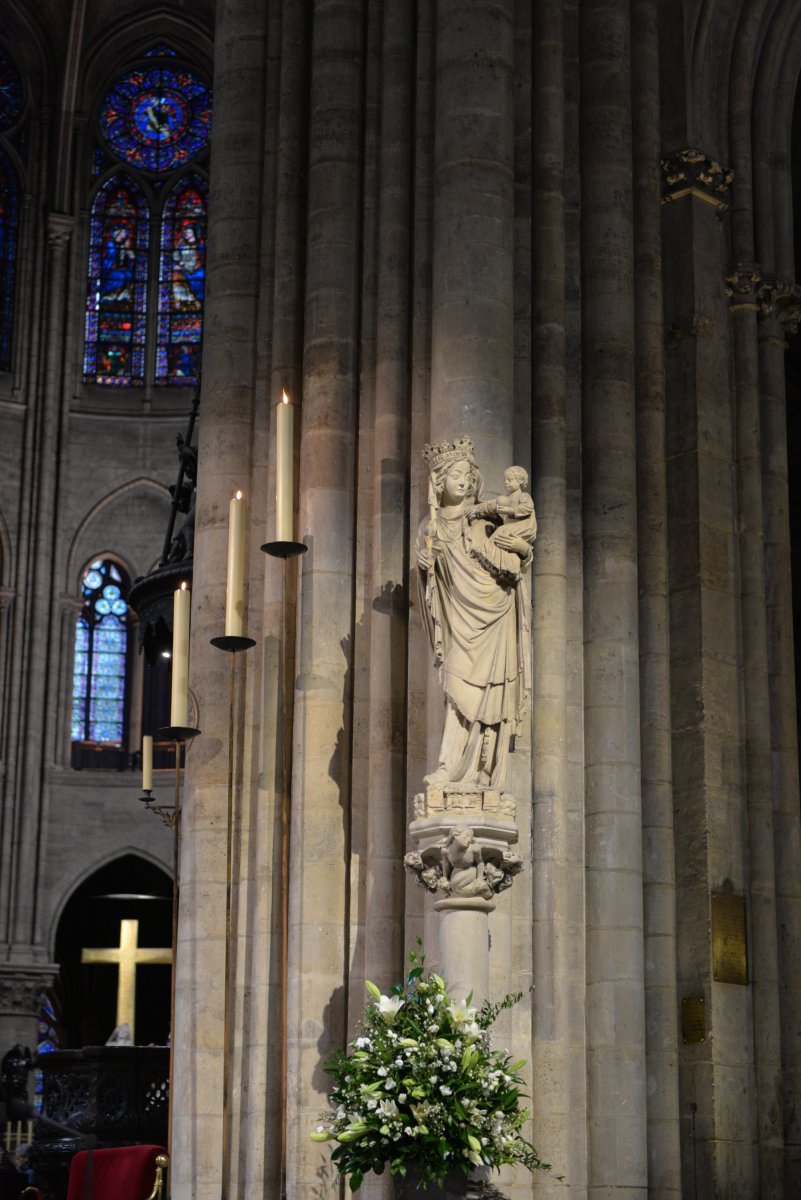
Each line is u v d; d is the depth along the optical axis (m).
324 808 14.44
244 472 15.91
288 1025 14.12
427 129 15.57
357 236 15.75
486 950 12.69
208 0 42.38
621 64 16.42
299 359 15.89
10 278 41.69
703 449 16.36
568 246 15.97
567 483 15.45
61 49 42.19
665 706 15.61
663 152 17.00
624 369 15.73
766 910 15.72
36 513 40.53
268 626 15.28
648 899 15.16
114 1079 16.12
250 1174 14.02
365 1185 13.52
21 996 37.94
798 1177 15.34
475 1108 11.50
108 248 42.69
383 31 16.06
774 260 17.56
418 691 14.49
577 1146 14.06
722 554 16.33
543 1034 13.97
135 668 40.78
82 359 42.03
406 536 14.95
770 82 17.97
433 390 14.45
